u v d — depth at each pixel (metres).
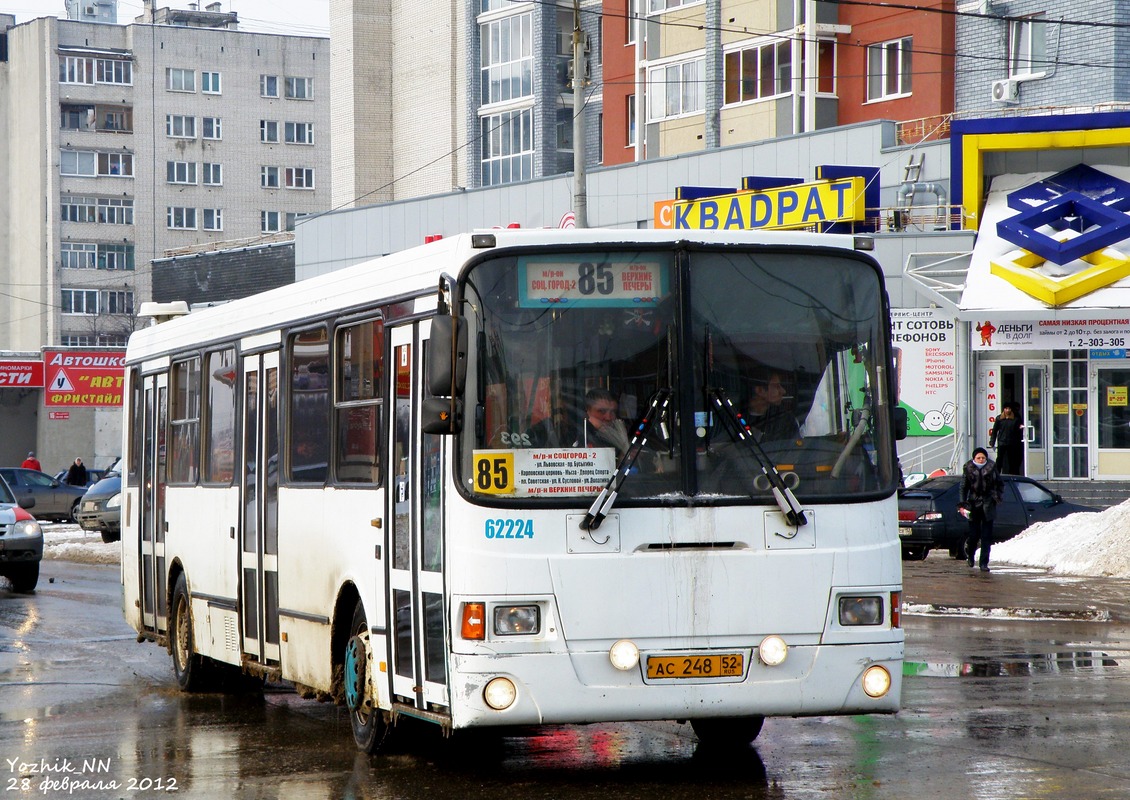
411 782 11.43
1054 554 32.66
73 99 130.50
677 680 10.48
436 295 11.16
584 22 77.00
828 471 10.89
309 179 137.50
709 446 10.72
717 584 10.59
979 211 46.47
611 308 10.76
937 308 46.47
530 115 78.00
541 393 10.59
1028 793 10.63
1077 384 46.59
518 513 10.45
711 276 10.90
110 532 46.59
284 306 14.52
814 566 10.75
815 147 51.66
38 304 131.12
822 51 59.03
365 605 12.33
